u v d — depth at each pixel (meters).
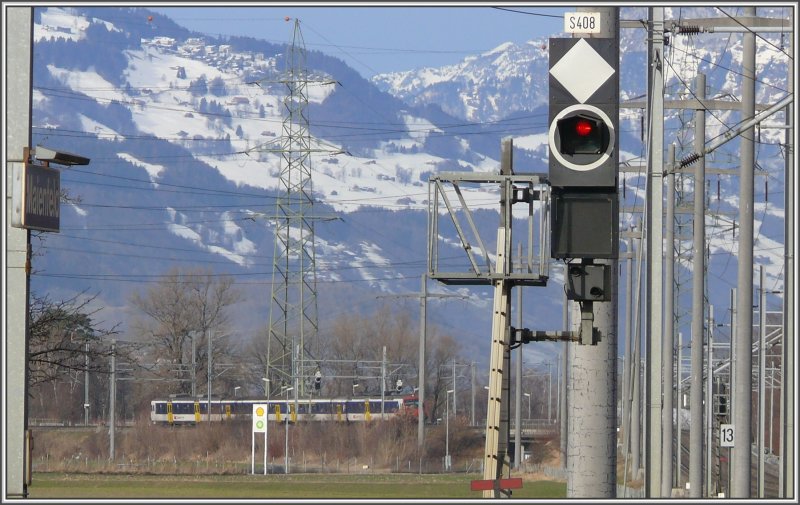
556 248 26.56
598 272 27.38
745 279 56.53
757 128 59.91
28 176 30.25
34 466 140.88
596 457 35.22
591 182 26.31
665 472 72.69
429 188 35.84
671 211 76.38
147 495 94.94
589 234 26.39
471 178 35.47
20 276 30.44
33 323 72.06
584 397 35.34
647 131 61.69
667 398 73.62
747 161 56.38
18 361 30.42
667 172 69.88
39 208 30.55
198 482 115.69
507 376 35.28
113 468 142.38
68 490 95.75
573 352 35.53
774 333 123.62
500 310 35.44
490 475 35.56
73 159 31.45
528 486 113.31
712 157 93.75
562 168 26.39
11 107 30.41
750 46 56.69
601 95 26.62
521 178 35.16
